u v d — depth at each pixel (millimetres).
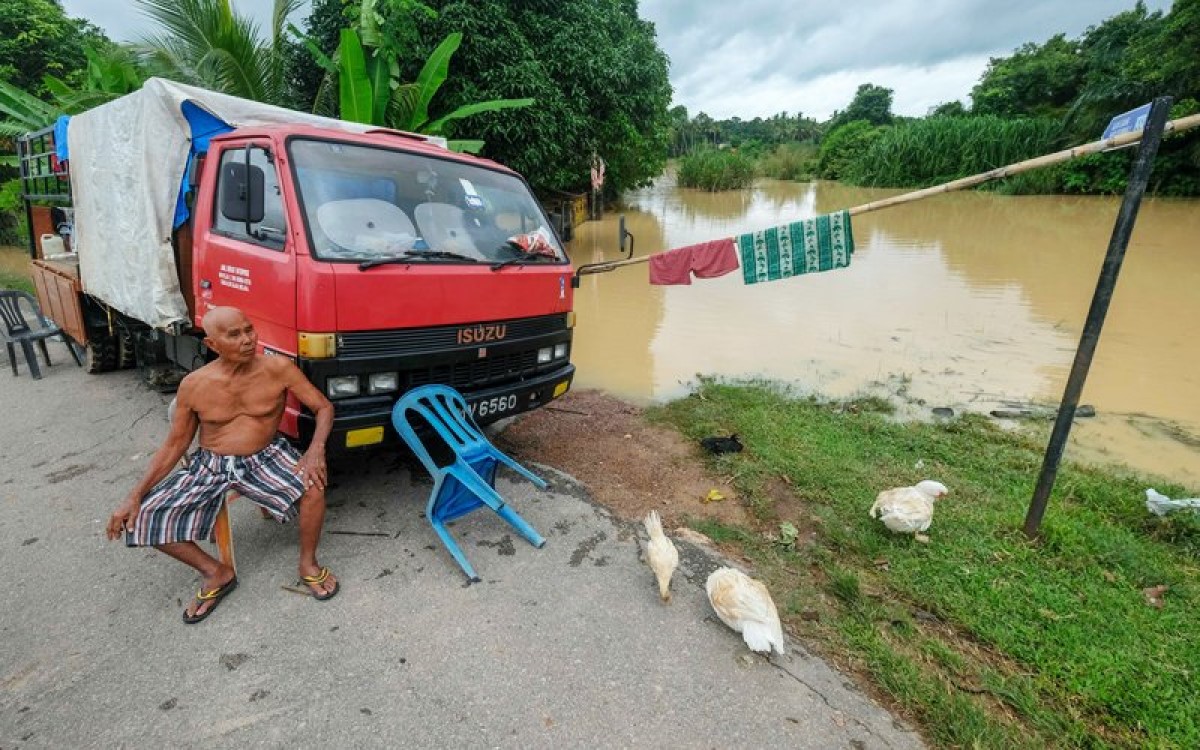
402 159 3861
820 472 4262
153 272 4293
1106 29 35094
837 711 2363
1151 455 4754
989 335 7773
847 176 41438
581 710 2340
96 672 2480
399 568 3201
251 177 3248
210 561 2879
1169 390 5980
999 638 2707
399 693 2396
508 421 5406
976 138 30922
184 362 4734
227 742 2166
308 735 2201
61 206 6887
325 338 3039
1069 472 4328
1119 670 2512
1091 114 24953
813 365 6902
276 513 2803
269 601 2916
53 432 4895
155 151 4113
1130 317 8320
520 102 9969
